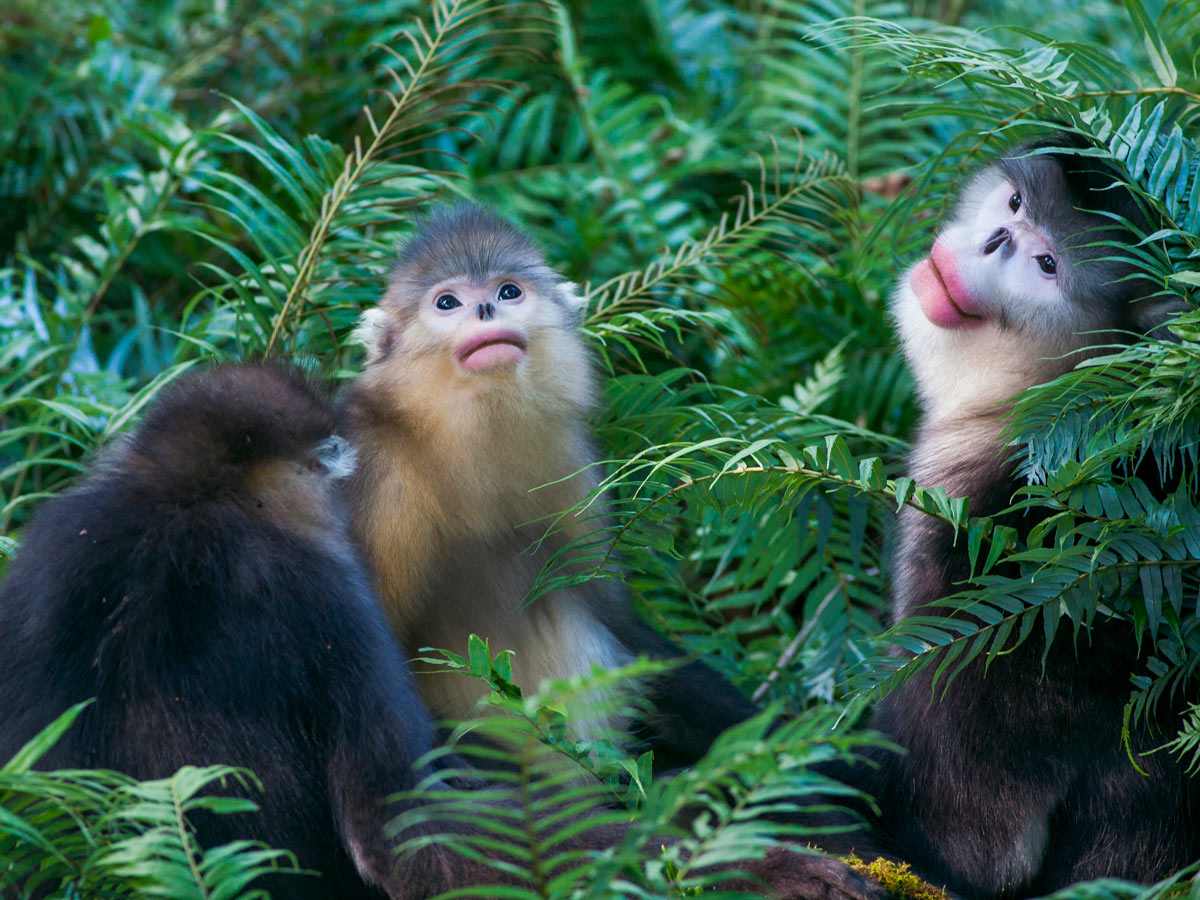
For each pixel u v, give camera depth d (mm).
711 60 17781
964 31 11711
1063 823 9250
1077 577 8586
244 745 7879
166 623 7922
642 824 6312
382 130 12438
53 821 7359
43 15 16391
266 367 9141
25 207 15688
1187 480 9164
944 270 9922
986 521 8992
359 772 7887
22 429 11492
